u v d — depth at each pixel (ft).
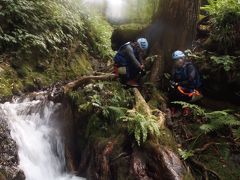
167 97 20.54
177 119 19.08
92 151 17.90
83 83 21.90
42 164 17.87
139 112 17.57
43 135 18.81
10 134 16.19
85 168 18.26
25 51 22.93
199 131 18.13
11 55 22.15
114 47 28.86
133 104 18.92
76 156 19.88
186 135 17.89
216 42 21.16
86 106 19.53
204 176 15.72
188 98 19.19
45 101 20.25
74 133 20.10
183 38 21.90
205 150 17.13
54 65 25.13
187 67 19.21
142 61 21.02
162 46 22.26
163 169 14.74
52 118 20.06
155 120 17.06
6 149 15.19
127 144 16.61
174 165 14.87
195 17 21.90
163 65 21.85
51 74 24.31
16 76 21.49
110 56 33.27
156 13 22.81
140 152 15.78
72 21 29.68
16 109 18.21
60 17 27.71
